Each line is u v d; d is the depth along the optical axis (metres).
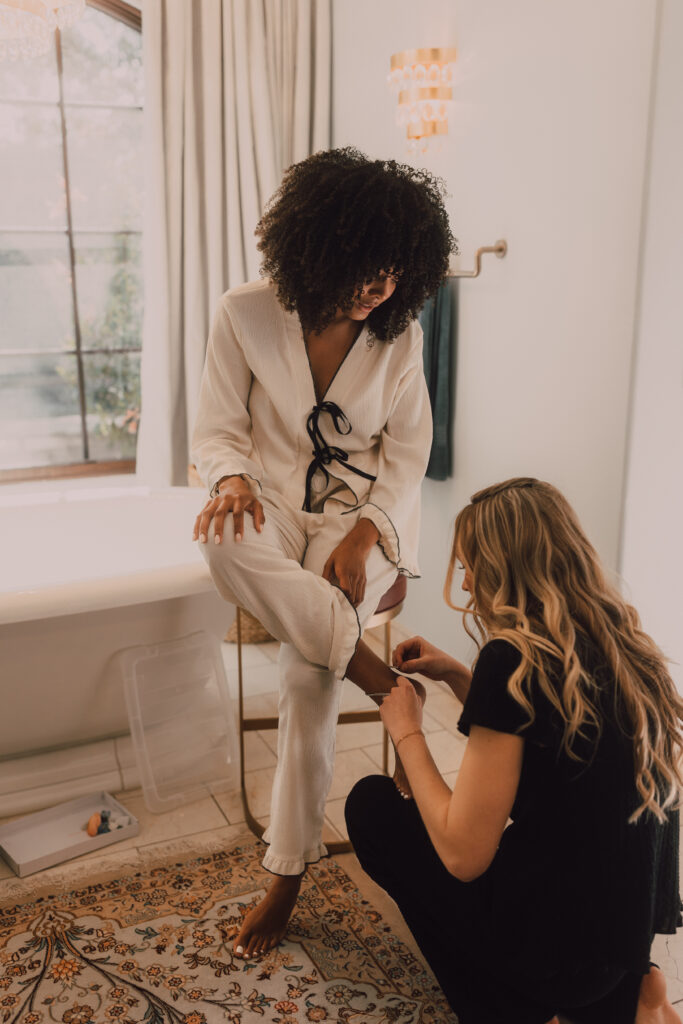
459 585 2.80
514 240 2.36
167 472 3.48
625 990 1.30
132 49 3.44
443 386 2.69
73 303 3.57
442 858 1.13
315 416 1.57
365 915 1.70
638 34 1.86
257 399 1.61
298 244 1.37
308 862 1.59
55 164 3.43
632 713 1.09
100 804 2.10
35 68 3.33
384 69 2.99
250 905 1.73
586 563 1.17
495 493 1.24
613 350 2.03
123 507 2.62
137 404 3.76
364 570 1.53
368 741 2.41
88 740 2.25
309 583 1.46
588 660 1.10
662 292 1.92
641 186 1.89
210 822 2.03
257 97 3.29
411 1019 1.44
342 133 3.39
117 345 3.67
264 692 2.69
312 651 1.49
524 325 2.36
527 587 1.16
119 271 3.61
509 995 1.28
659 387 1.99
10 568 2.55
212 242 3.36
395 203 1.34
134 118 3.50
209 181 3.32
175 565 1.99
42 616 1.84
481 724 1.09
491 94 2.39
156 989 1.50
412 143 2.70
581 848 1.12
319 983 1.52
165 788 2.11
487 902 1.22
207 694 2.19
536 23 2.18
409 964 1.57
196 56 3.27
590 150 2.04
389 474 1.66
